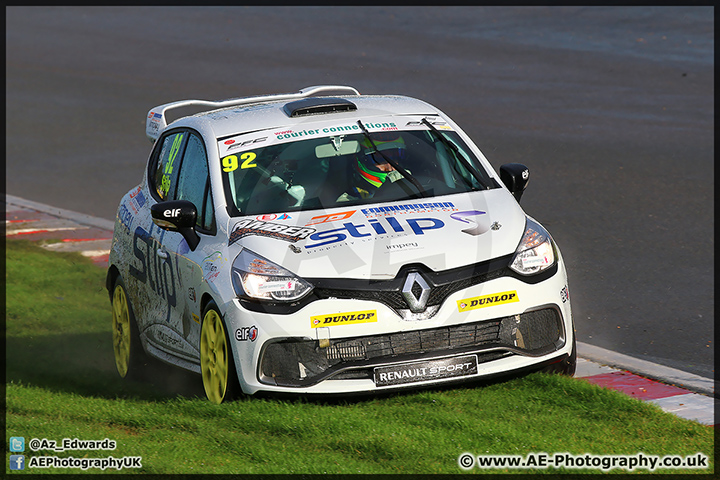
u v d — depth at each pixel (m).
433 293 19.70
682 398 21.39
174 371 26.58
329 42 90.88
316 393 19.47
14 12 126.25
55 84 85.38
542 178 47.44
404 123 24.77
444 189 23.09
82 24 114.44
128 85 82.12
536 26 89.56
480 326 19.95
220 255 21.28
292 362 19.69
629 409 19.62
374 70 77.44
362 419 19.05
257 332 19.66
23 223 46.94
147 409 21.19
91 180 55.53
